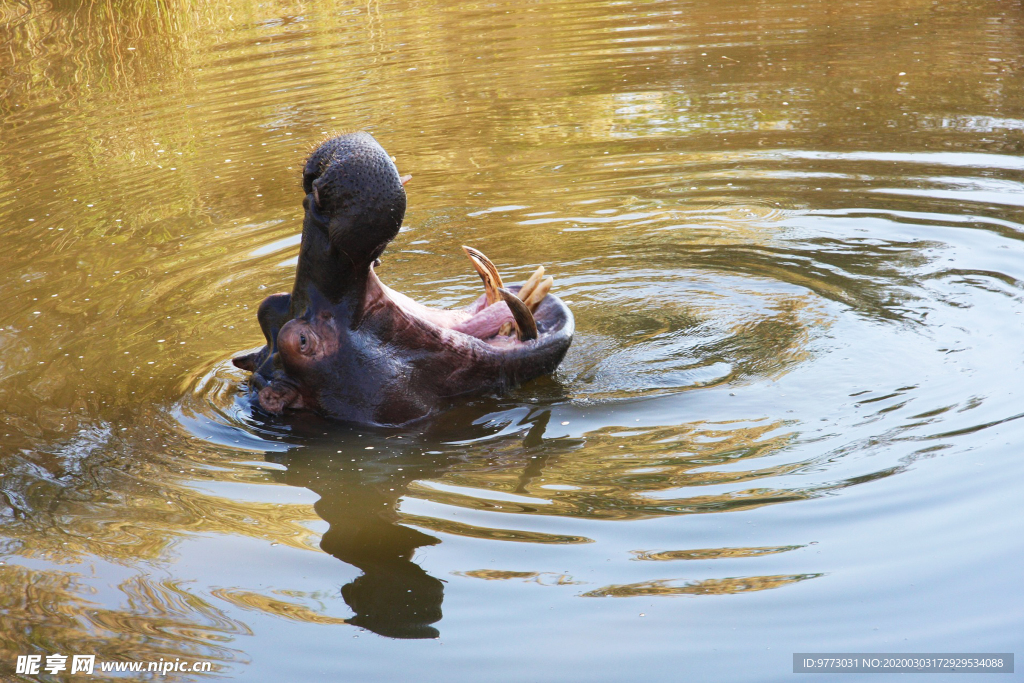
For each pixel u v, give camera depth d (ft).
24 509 20.45
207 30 82.74
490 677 14.93
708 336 28.22
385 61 70.08
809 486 19.81
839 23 74.69
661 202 41.24
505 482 20.90
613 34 75.20
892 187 40.47
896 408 22.91
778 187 41.88
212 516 19.98
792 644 15.23
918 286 30.30
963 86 55.01
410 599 16.93
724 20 78.23
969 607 15.81
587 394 25.14
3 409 25.46
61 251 38.68
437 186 45.37
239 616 16.70
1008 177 40.22
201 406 25.23
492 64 68.03
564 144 50.55
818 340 27.20
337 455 22.40
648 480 20.61
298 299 23.24
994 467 19.74
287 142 52.19
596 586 17.01
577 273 34.04
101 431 24.07
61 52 75.92
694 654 15.14
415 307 24.35
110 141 54.24
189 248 38.34
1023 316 27.20
